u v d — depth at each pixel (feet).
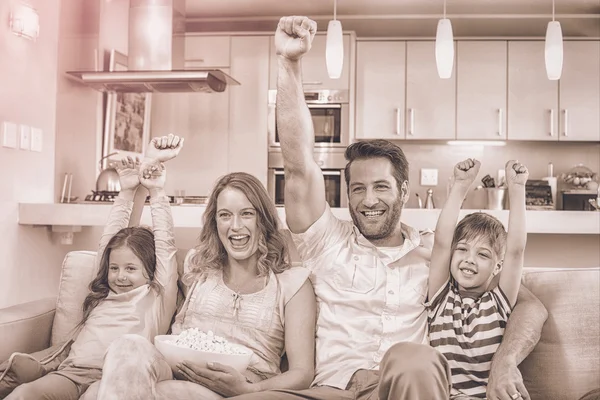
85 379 5.60
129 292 6.01
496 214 9.35
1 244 9.64
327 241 6.01
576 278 6.15
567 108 15.93
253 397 4.68
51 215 10.03
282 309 5.77
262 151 15.87
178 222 9.80
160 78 11.99
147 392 4.46
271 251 5.98
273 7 15.38
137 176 6.67
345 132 15.87
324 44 15.96
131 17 12.54
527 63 16.02
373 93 16.26
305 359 5.57
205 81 12.19
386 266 5.90
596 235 11.06
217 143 15.97
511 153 16.98
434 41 16.17
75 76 11.84
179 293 6.34
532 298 5.85
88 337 5.87
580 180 15.71
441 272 5.79
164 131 16.07
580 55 15.93
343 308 5.81
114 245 6.15
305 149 5.75
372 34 17.04
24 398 4.93
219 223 5.87
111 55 13.42
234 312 5.73
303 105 5.74
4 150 9.64
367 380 5.34
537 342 5.61
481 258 5.71
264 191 6.03
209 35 16.02
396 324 5.73
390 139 16.21
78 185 12.21
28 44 10.32
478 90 16.10
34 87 10.53
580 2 14.69
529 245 11.17
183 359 4.99
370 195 5.89
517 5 14.99
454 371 5.55
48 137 11.02
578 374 5.86
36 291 10.66
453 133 16.11
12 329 6.02
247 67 15.97
